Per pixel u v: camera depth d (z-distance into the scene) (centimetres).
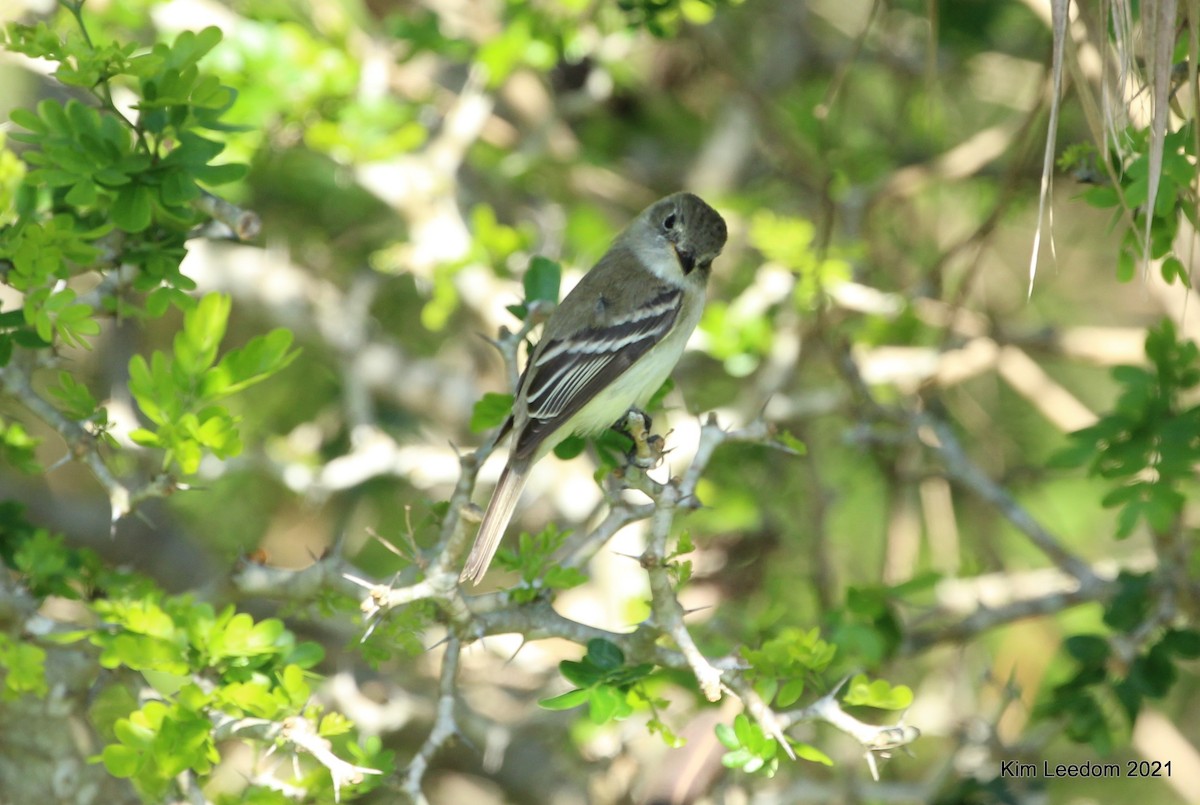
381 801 1063
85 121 750
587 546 773
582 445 1018
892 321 1276
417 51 1302
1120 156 732
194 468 724
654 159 1738
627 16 1207
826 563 1325
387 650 809
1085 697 974
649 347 1012
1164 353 940
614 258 1061
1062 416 1340
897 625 1034
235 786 1179
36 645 806
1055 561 1061
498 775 1417
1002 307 1658
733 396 1473
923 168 1402
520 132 1653
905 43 1647
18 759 825
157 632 731
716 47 1462
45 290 716
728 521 1242
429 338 1639
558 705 700
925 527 1603
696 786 924
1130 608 991
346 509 1557
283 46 1226
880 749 713
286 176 1492
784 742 702
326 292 1479
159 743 695
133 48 732
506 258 1303
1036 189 1397
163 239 802
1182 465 896
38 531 849
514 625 741
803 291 1208
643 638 737
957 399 1542
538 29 1258
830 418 1568
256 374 732
